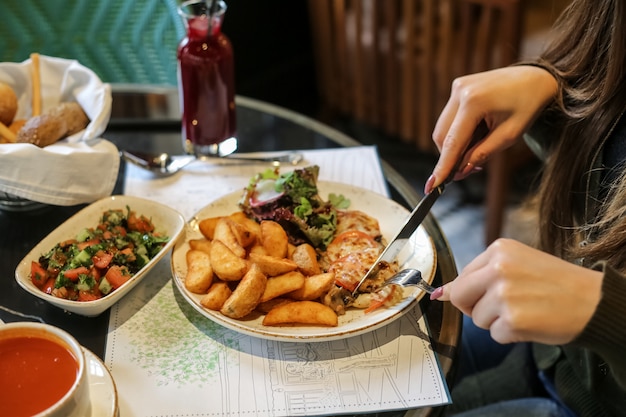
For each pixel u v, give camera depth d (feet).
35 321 2.63
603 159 2.95
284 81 9.12
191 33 3.45
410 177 7.44
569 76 3.12
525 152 6.10
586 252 2.69
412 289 2.71
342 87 7.88
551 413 3.13
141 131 3.84
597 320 2.06
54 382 2.09
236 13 8.16
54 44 4.80
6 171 2.87
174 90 4.13
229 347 2.55
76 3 4.73
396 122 7.39
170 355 2.51
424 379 2.44
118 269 2.66
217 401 2.33
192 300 2.57
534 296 2.11
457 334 2.64
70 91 3.40
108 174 3.09
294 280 2.56
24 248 2.99
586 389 3.08
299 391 2.38
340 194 3.26
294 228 2.98
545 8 6.70
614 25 2.71
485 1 5.58
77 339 2.57
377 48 7.03
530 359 3.51
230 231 2.76
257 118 4.04
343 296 2.61
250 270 2.53
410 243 2.97
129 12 4.76
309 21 9.06
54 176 2.93
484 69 5.90
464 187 7.27
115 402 2.18
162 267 2.90
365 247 2.83
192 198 3.33
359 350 2.55
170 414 2.28
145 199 3.00
